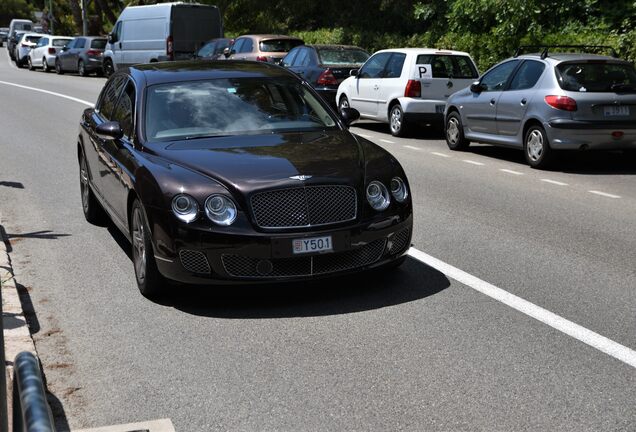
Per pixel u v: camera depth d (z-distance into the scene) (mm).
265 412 4215
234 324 5562
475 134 14016
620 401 4312
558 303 5957
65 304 6047
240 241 5672
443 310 5793
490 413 4176
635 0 20047
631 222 8781
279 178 5820
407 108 16344
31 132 16609
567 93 11938
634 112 12023
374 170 6160
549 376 4633
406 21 32000
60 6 86250
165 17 29531
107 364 4883
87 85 30594
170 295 6215
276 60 23562
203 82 7301
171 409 4270
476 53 21969
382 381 4578
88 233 8289
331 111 7410
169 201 5801
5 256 7141
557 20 21391
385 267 6371
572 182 11320
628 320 5598
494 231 8289
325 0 35344
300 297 6117
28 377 2215
